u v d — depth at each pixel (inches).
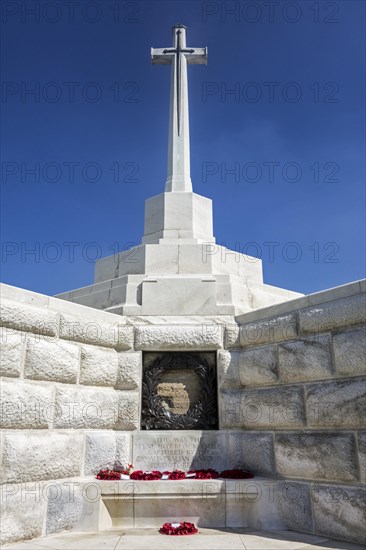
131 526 292.7
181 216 429.1
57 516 276.2
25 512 261.1
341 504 262.2
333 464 270.1
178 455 326.3
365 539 249.3
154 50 482.3
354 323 273.7
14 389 268.1
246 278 409.1
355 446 262.7
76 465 299.6
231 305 363.9
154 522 293.6
